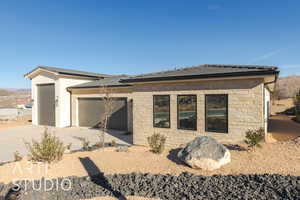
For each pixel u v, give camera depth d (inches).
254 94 302.4
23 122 889.5
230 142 317.7
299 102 671.8
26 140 506.6
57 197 186.4
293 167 205.9
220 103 332.5
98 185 208.4
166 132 388.8
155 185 199.9
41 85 787.4
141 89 419.2
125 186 203.0
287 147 265.7
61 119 722.8
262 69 309.3
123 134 557.6
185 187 192.5
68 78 753.0
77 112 735.7
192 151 241.9
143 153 307.6
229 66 395.9
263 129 287.6
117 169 246.2
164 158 274.1
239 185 185.2
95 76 863.7
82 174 236.5
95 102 687.7
